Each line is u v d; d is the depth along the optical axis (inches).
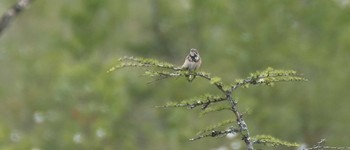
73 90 864.3
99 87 856.3
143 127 869.8
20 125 926.4
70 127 836.6
